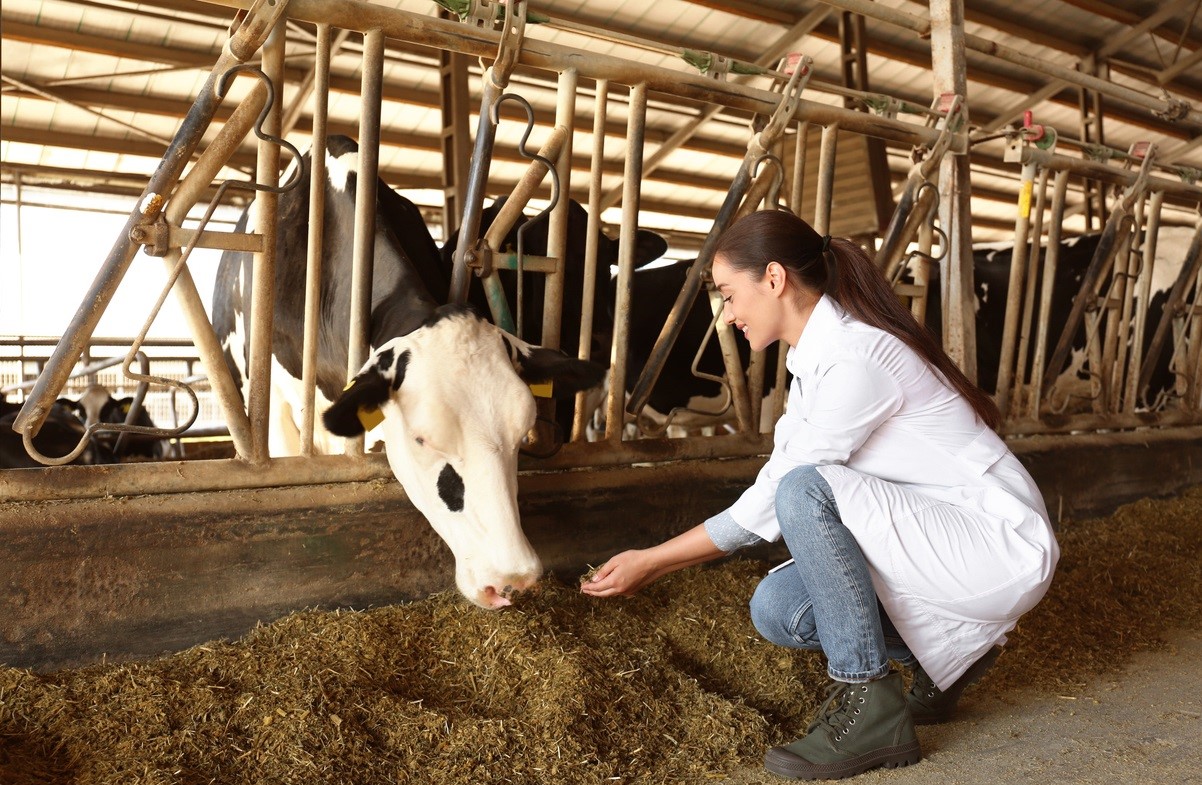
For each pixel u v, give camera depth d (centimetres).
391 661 229
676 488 319
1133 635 299
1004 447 213
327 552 255
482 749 200
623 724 216
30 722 195
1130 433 468
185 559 237
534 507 293
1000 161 1466
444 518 227
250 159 1174
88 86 1021
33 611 220
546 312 296
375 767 193
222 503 242
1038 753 209
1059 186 418
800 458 204
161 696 203
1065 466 432
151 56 956
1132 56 1200
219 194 231
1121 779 195
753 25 1015
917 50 1109
